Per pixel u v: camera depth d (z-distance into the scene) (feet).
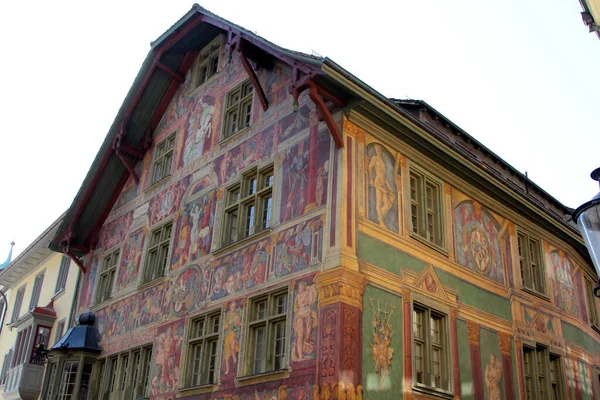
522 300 61.21
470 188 60.13
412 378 45.39
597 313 77.15
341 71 45.47
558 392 61.57
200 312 55.01
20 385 81.25
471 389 50.72
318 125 51.37
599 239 22.34
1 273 112.06
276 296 48.60
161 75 74.79
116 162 77.71
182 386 53.21
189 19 68.59
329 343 41.73
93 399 65.26
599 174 23.17
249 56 59.26
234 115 64.44
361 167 48.75
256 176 56.54
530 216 66.64
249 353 48.37
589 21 36.19
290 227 49.47
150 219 69.36
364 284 44.52
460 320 52.60
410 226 51.29
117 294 69.41
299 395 42.32
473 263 56.95
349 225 45.57
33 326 85.51
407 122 51.31
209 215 59.82
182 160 68.23
